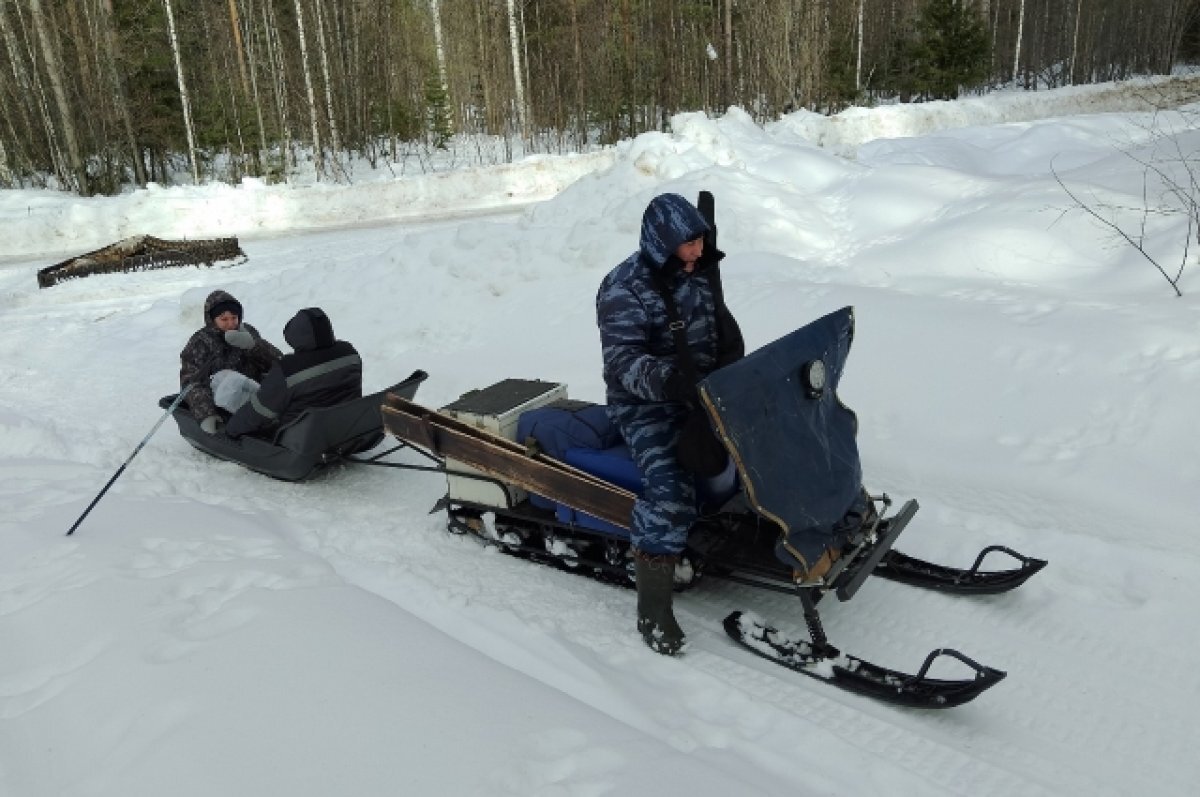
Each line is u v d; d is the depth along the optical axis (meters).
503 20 30.59
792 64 24.75
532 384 4.71
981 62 29.61
